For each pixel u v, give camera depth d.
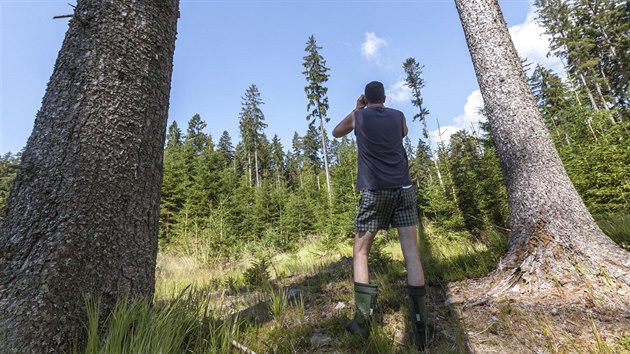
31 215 1.76
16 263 1.66
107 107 2.04
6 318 1.53
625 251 2.84
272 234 13.61
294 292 3.65
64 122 1.93
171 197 21.36
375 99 2.50
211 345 1.92
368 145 2.29
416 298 2.03
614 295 2.43
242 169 58.50
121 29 2.21
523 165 3.49
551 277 2.80
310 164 59.34
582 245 2.89
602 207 6.61
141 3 2.36
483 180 8.34
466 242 6.02
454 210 8.34
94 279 1.81
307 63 34.34
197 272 7.30
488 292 2.86
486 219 7.41
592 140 8.37
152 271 2.20
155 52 2.39
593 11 29.06
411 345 2.00
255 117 51.28
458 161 8.97
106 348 1.56
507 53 4.01
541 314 2.35
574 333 2.07
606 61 28.36
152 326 1.74
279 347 2.09
